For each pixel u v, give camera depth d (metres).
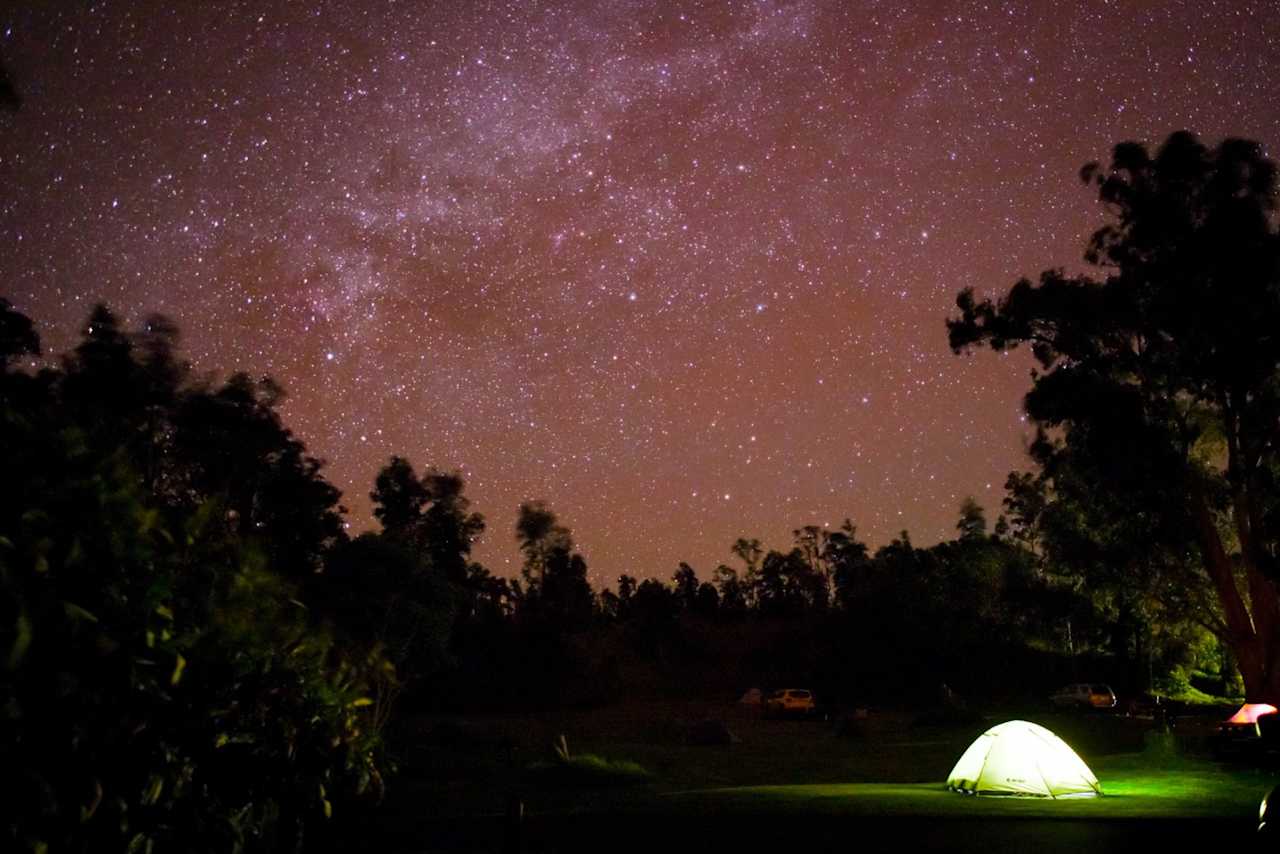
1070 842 13.79
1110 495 35.50
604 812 17.56
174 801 3.23
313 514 32.44
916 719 43.41
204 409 25.47
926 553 68.19
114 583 3.03
